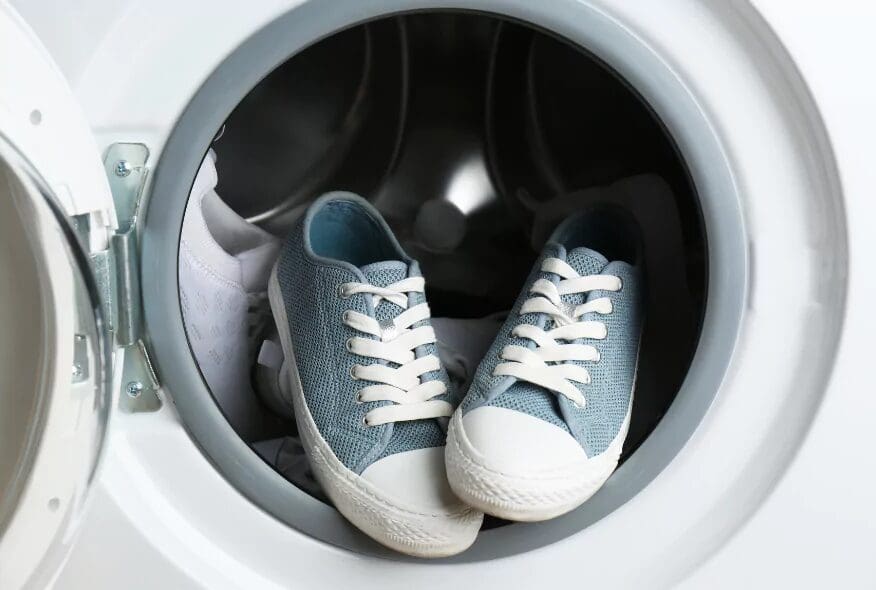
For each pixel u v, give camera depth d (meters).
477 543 0.60
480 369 0.61
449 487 0.57
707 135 0.53
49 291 0.44
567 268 0.61
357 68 0.74
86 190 0.47
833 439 0.57
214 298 0.65
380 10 0.51
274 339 0.70
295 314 0.63
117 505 0.58
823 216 0.54
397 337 0.59
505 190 0.83
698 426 0.58
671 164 0.75
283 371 0.67
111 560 0.60
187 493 0.59
